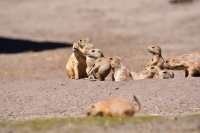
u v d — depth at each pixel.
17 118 16.64
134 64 33.59
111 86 20.47
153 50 22.14
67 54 38.84
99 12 59.06
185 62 21.84
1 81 25.95
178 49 40.25
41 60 36.50
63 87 21.06
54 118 15.09
